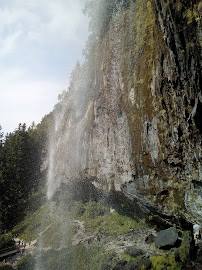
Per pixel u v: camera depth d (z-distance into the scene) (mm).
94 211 25062
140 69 11922
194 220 8570
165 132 9234
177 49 5914
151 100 10250
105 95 17984
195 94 5812
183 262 8328
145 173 11969
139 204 14398
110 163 17312
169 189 9992
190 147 7508
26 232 27344
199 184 7617
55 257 18062
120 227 18891
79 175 25750
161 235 12039
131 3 14703
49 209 32469
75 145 27984
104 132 18484
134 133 12930
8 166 36344
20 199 37625
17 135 44156
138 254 12195
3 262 20703
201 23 4898
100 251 15711
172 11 5617
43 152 48969
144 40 11445
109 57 17406
